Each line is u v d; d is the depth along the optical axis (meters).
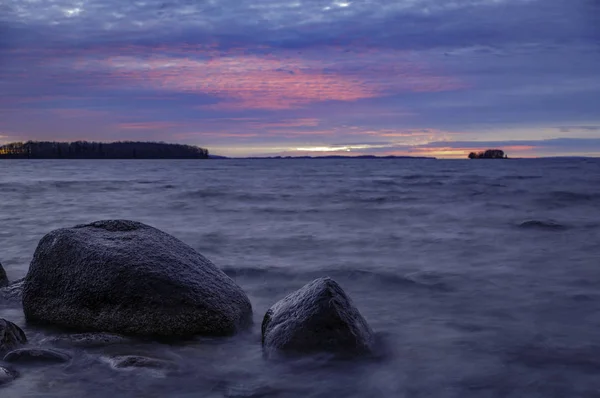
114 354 4.53
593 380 4.14
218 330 5.05
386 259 8.99
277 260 8.87
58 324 5.25
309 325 4.57
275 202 20.53
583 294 6.67
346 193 25.12
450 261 8.80
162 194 24.48
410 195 23.70
